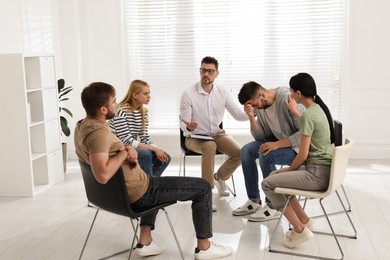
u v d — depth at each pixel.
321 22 6.58
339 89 6.67
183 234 4.10
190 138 5.03
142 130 4.74
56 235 4.14
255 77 6.81
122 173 3.10
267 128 4.54
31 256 3.73
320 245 3.82
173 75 6.96
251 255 3.66
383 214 4.50
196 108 5.06
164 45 6.93
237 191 5.31
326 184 3.58
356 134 6.66
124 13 6.94
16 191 5.27
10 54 5.09
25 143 5.20
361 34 6.48
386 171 6.01
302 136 3.60
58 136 5.87
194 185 3.43
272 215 4.38
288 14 6.64
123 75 7.00
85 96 3.13
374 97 6.57
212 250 3.57
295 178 3.60
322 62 6.66
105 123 3.17
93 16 6.94
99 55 7.00
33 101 5.53
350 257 3.60
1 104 5.17
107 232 4.18
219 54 6.84
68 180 5.90
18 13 5.91
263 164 4.39
